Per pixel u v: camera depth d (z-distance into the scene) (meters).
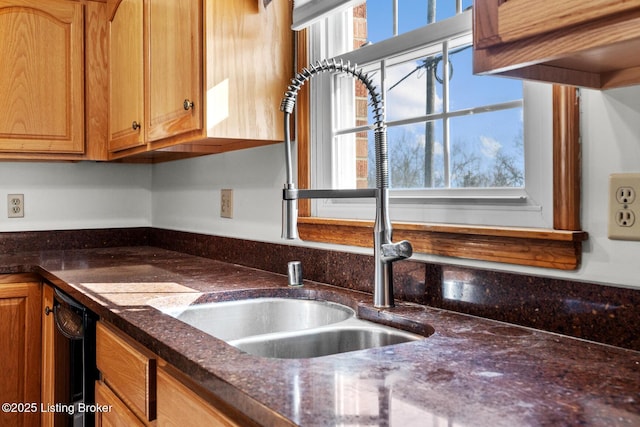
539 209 1.12
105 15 2.58
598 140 1.00
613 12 0.61
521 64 0.73
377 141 1.32
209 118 1.66
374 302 1.32
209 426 0.89
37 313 2.23
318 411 0.67
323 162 1.74
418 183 1.49
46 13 2.46
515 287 1.12
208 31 1.65
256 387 0.76
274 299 1.62
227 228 2.27
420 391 0.74
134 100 2.19
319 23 1.76
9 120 2.39
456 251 1.26
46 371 2.15
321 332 1.24
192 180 2.58
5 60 2.38
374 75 1.64
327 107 1.73
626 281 0.96
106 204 2.93
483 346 0.97
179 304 1.47
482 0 0.77
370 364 0.87
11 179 2.70
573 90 1.02
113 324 1.33
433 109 1.44
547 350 0.94
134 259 2.36
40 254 2.58
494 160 1.28
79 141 2.53
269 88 1.76
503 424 0.63
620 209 0.96
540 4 0.69
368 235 1.51
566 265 1.04
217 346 0.98
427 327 1.13
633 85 0.91
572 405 0.69
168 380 1.06
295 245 1.82
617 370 0.83
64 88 2.50
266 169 2.00
